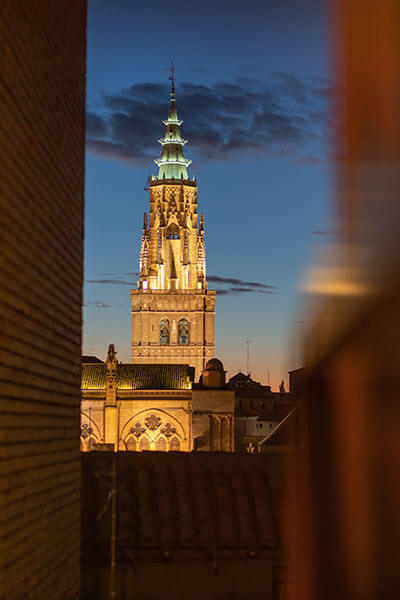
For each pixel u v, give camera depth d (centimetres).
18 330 1767
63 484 2291
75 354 2506
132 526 2919
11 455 1709
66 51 2361
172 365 11188
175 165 18950
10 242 1680
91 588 2748
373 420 529
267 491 3178
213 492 3194
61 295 2275
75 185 2502
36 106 1941
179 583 2783
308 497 704
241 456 3425
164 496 3139
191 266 18500
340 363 565
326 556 647
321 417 626
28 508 1864
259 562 2817
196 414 10256
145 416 10631
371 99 515
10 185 1673
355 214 524
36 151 1939
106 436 10512
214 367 10550
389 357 498
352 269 529
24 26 1814
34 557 1917
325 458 638
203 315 18150
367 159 512
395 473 504
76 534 2491
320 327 587
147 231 18600
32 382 1909
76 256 2522
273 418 13712
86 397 10619
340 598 596
